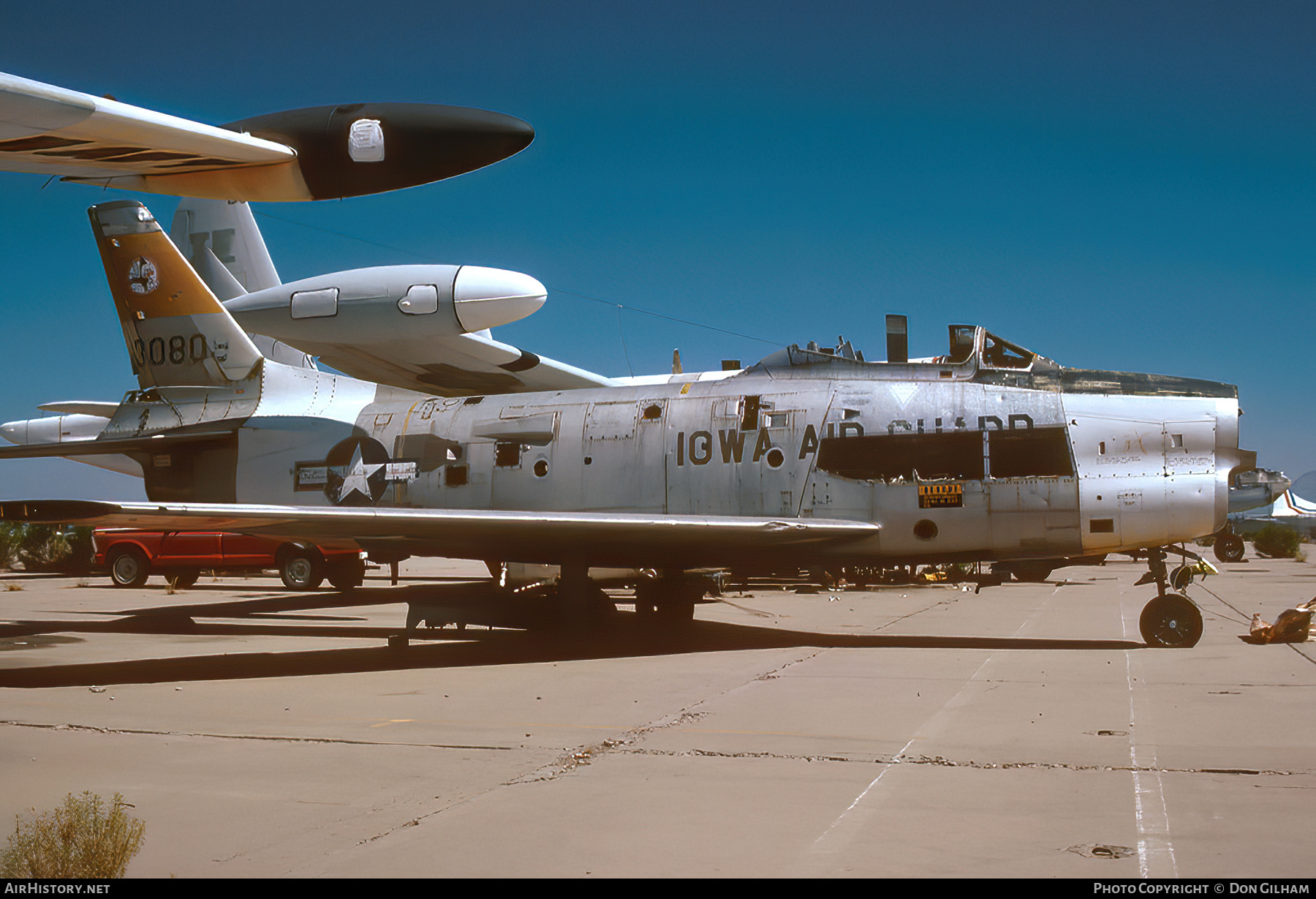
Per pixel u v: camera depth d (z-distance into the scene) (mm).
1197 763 5656
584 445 12977
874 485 11516
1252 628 11133
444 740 6535
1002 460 11172
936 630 12930
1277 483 31672
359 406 14922
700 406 12586
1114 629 12805
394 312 13906
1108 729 6555
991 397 11398
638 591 13305
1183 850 4184
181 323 15648
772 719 7062
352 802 5031
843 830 4508
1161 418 10953
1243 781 5254
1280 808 4750
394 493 13977
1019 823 4586
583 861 4125
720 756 5969
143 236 15578
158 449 15547
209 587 23000
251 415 15250
